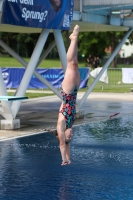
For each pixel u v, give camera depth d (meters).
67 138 9.46
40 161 13.33
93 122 20.94
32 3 17.47
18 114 23.64
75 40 9.09
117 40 84.62
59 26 19.17
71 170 12.38
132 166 12.86
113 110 25.34
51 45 23.38
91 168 12.61
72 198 10.00
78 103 22.12
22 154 14.20
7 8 16.33
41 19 18.02
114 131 18.53
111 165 12.97
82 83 37.53
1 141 16.16
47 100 30.81
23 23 17.12
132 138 17.02
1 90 17.14
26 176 11.73
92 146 15.54
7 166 12.71
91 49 76.12
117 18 23.47
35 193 10.34
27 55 97.06
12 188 10.71
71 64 9.24
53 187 10.80
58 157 13.87
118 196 10.17
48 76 37.06
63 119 9.41
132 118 22.36
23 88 18.36
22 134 17.56
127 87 40.19
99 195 10.23
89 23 21.91
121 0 21.11
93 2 21.12
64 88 9.38
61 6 19.03
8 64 80.25
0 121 18.67
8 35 93.69
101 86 39.38
